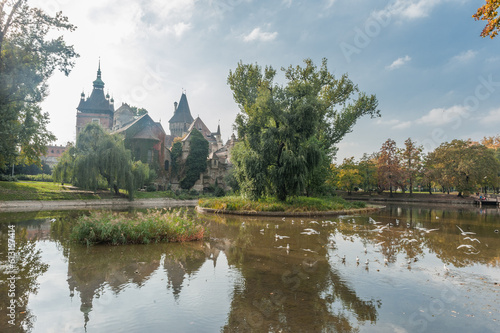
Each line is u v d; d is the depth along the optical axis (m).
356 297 7.50
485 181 63.91
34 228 18.59
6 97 21.17
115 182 50.41
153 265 10.30
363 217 28.08
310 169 31.31
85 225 13.90
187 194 70.06
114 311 6.56
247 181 31.61
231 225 21.42
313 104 30.61
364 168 74.19
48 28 22.34
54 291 7.76
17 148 33.81
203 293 7.69
